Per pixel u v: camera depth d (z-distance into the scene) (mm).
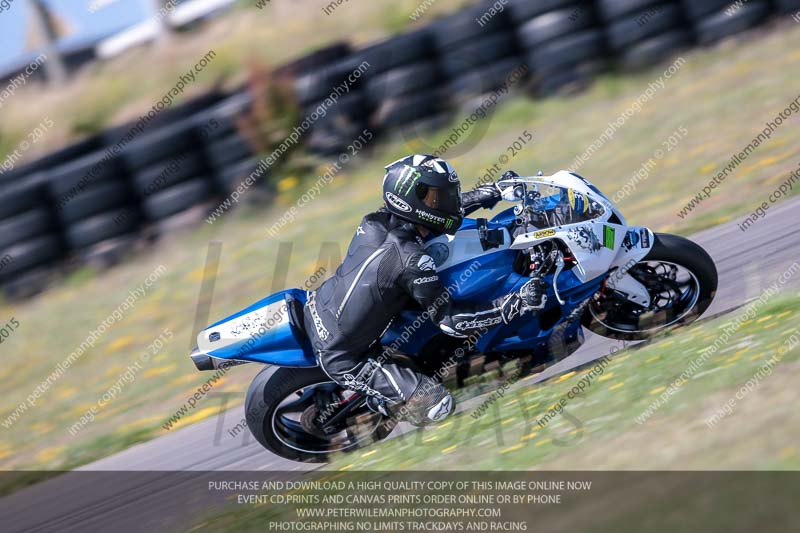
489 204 19625
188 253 38625
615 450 13484
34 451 26094
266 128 41250
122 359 31312
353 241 18562
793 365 14219
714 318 19469
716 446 11984
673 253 19266
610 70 42750
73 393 29766
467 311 17922
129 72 53812
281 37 52781
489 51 42688
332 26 52719
